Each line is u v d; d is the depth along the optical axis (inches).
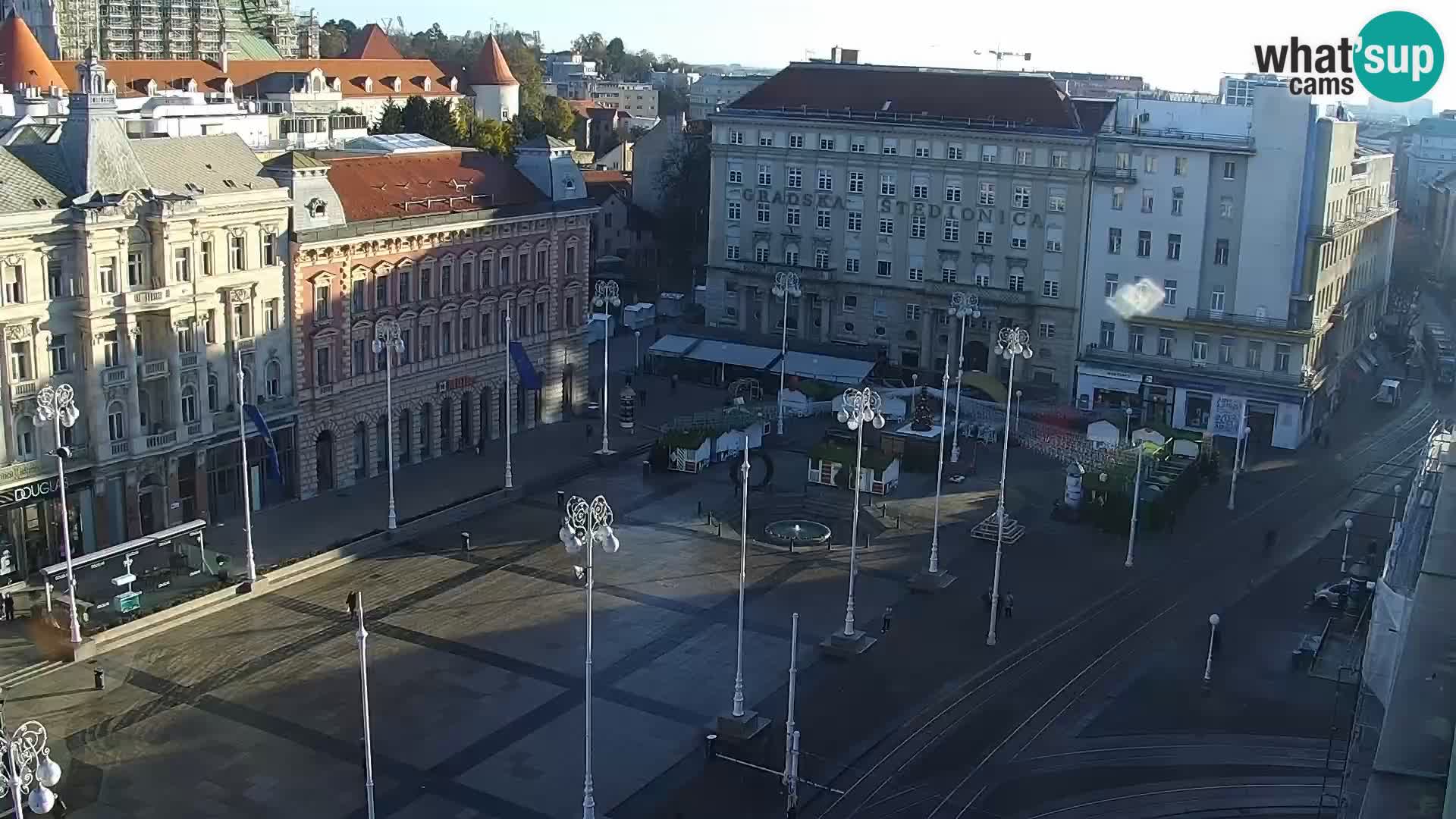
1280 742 2819.9
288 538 3875.5
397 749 2723.9
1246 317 5369.1
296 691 2974.9
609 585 3649.1
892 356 6195.9
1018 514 4382.4
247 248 3976.4
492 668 3117.6
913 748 2787.9
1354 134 5625.0
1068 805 2564.0
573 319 5354.3
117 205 3540.8
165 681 3011.8
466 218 4714.6
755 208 6382.9
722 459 4877.0
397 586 3612.2
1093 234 5629.9
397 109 7839.6
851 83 6279.5
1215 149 5295.3
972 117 5866.1
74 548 3609.7
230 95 7529.5
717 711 2935.5
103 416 3609.7
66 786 2536.9
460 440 4896.7
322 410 4281.5
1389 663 2349.9
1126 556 4005.9
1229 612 3567.9
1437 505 2310.5
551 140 5251.0
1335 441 5423.2
